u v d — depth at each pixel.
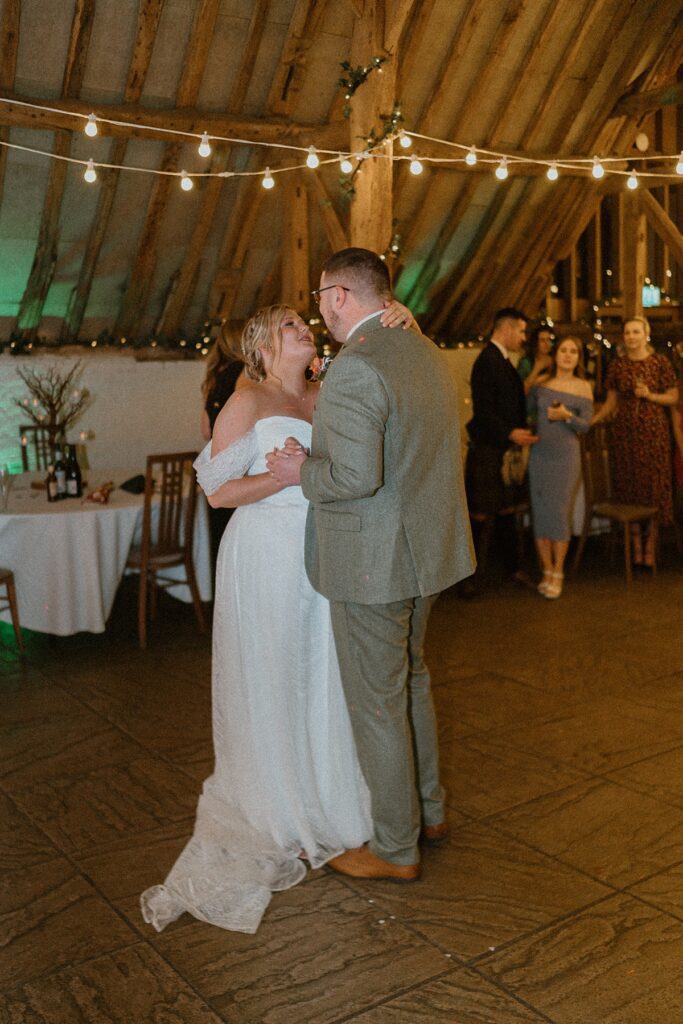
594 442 6.46
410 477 2.59
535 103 6.83
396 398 2.52
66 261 6.51
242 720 2.90
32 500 5.09
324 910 2.70
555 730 3.93
